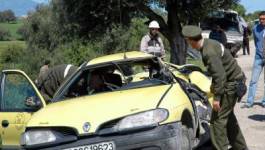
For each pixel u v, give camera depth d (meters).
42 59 33.44
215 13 27.02
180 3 24.80
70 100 7.33
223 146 7.02
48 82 8.61
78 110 6.62
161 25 25.25
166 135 6.14
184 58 25.34
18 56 39.44
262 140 8.69
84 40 26.91
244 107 11.87
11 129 7.54
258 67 11.76
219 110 7.01
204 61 6.87
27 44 49.28
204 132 7.81
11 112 7.57
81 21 25.88
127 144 6.11
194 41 6.82
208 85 8.74
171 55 25.41
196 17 25.25
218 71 6.73
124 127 6.16
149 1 24.34
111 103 6.61
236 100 7.05
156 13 26.41
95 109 6.51
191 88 8.16
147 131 6.15
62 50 27.67
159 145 6.11
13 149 7.51
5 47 41.97
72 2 25.36
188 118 6.83
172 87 7.02
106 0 24.30
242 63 24.95
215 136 7.05
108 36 26.20
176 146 6.20
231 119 7.34
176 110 6.39
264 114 11.00
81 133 6.20
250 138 8.84
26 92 7.52
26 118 7.38
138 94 6.80
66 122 6.38
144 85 7.29
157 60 7.85
